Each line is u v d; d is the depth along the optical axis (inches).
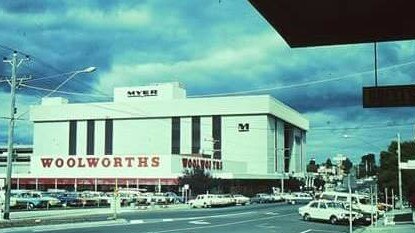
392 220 1614.2
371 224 1630.2
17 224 1360.7
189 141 6225.4
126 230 1310.3
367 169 4549.7
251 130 6008.9
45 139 6678.2
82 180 4160.9
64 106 6624.0
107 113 6491.1
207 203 2925.7
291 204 3540.8
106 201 2837.1
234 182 4788.4
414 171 2763.3
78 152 6560.0
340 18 438.0
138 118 6407.5
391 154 3080.7
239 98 6063.0
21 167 5580.7
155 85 6432.1
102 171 4133.9
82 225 1448.1
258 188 5511.8
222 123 6122.1
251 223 1672.0
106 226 1450.5
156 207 2765.7
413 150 3036.4
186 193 3506.4
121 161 4092.0
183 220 1763.0
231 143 6067.9
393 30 468.8
